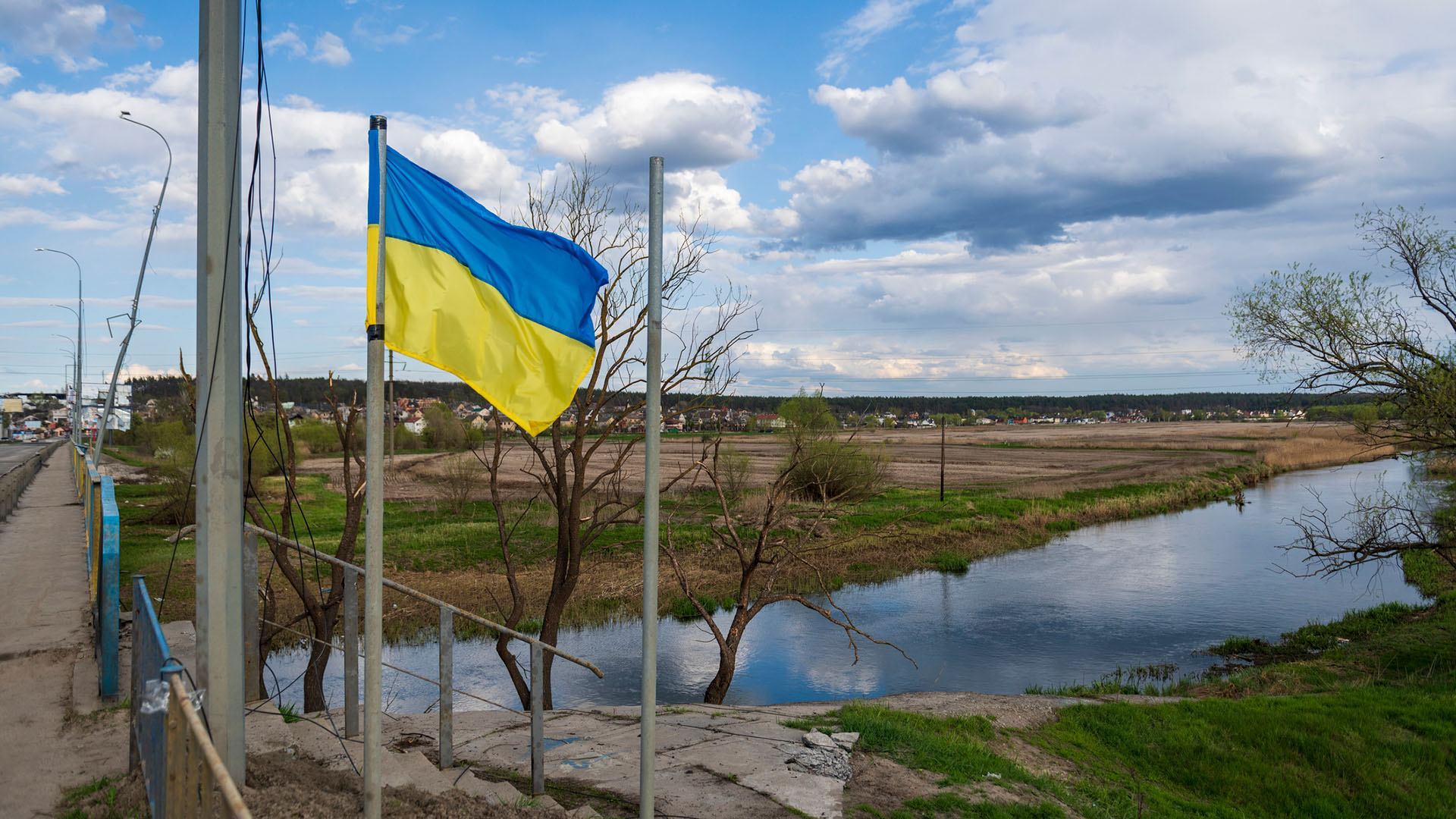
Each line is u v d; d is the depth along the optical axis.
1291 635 21.22
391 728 8.12
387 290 4.60
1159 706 13.33
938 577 28.78
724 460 37.34
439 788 5.69
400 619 20.81
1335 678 17.08
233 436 4.29
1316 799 10.77
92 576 10.87
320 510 34.41
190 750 3.51
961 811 7.30
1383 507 19.98
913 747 8.97
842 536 30.86
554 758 7.55
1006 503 43.66
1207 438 115.88
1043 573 29.78
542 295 4.97
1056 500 45.97
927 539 34.12
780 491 14.89
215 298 4.21
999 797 7.95
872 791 7.52
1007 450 92.12
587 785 6.86
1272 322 18.47
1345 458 77.00
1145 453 85.62
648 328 4.69
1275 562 31.59
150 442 55.00
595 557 27.45
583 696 16.19
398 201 4.69
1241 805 10.59
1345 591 26.77
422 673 17.08
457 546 28.30
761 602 14.31
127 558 22.92
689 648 19.98
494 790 6.03
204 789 3.10
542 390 4.95
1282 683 16.73
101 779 5.32
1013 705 12.64
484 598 22.86
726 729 9.02
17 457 55.53
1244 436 120.12
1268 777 11.20
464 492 36.53
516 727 8.48
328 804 4.62
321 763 5.73
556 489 12.15
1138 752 11.64
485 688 16.23
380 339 4.17
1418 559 28.83
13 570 13.33
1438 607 22.31
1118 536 37.84
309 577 21.33
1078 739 11.59
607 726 8.95
